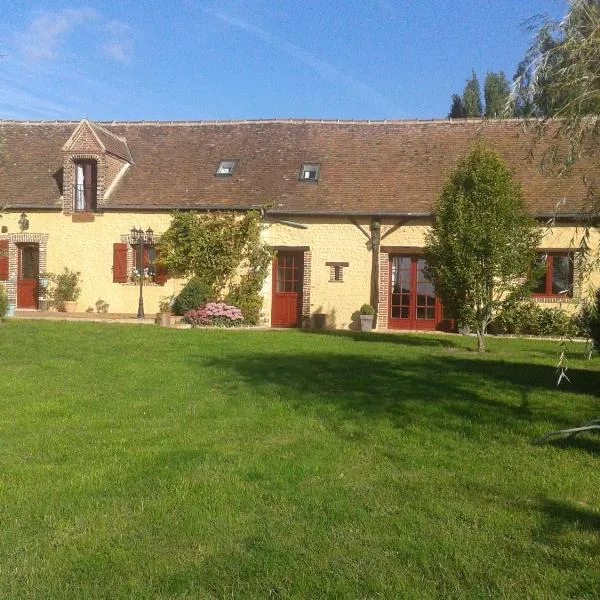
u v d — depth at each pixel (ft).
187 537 12.46
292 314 59.67
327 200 58.54
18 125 71.26
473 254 40.14
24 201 63.05
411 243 56.90
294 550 11.89
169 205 60.29
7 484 15.11
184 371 30.27
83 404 23.41
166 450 17.89
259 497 14.46
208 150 65.77
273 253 58.95
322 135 65.36
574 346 42.91
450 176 42.19
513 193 40.55
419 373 30.73
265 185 60.85
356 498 14.42
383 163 61.26
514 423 21.17
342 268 58.03
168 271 61.00
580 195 49.90
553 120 17.65
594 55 16.40
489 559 11.59
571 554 11.79
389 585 10.71
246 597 10.44
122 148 65.72
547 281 53.72
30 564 11.42
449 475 16.07
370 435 19.56
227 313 55.36
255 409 22.80
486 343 46.55
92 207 62.90
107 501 14.19
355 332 52.44
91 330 45.55
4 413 21.90
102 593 10.52
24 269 64.69
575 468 16.66
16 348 36.70
